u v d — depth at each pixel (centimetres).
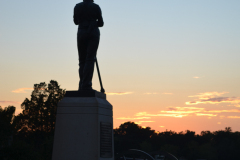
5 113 4866
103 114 1466
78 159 1386
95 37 1522
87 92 1460
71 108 1428
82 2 1550
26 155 4859
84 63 1573
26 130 8819
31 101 9031
